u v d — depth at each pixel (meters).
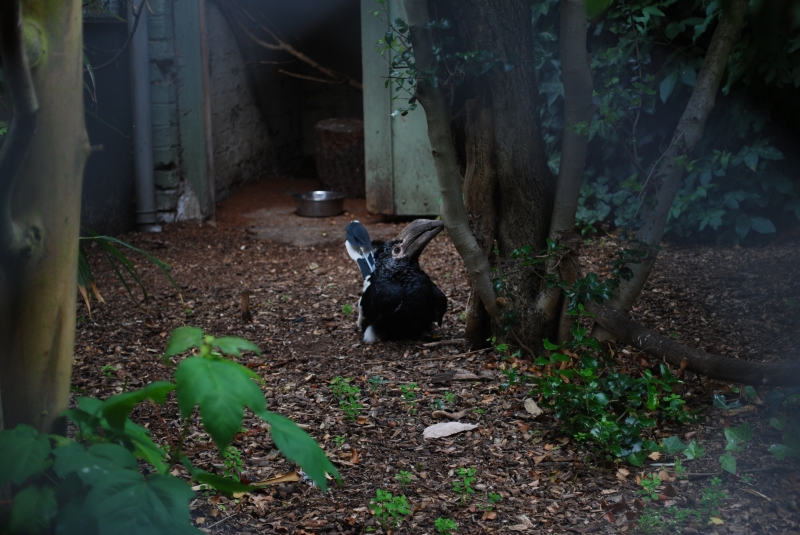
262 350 5.19
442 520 2.79
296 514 3.01
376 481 3.30
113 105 8.25
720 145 7.33
